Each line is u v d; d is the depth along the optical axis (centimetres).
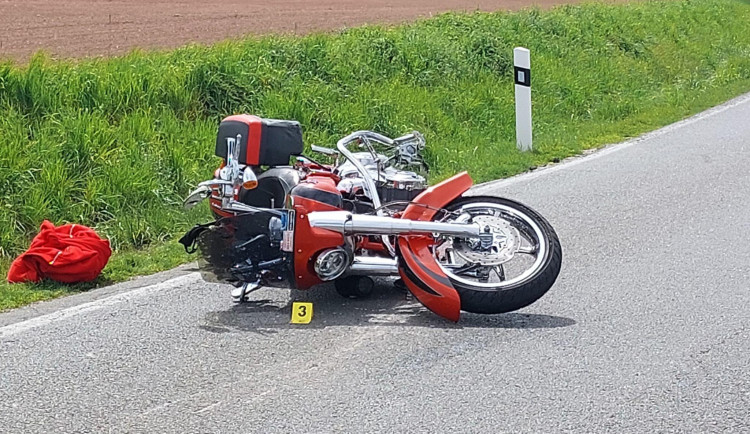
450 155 1113
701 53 2205
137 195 834
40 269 636
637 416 430
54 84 979
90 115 945
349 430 416
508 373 479
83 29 1792
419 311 576
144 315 573
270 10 2388
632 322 555
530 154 1141
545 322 556
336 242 548
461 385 464
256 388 462
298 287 567
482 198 573
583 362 493
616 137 1280
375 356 502
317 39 1382
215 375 479
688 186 948
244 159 602
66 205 795
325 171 615
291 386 464
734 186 947
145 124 959
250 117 617
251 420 427
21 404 445
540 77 1564
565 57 1781
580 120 1438
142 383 469
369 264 566
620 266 673
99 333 541
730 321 557
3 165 802
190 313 576
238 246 562
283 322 558
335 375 477
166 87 1064
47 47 1493
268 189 598
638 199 890
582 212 838
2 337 534
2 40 1570
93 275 643
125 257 706
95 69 1055
